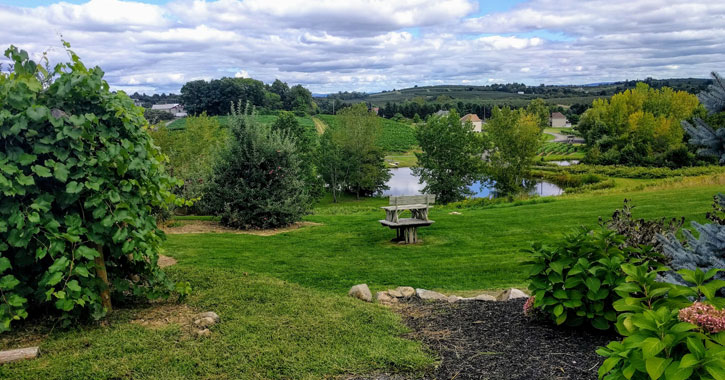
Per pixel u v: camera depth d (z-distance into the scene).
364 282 7.72
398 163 79.75
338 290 7.16
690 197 17.72
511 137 45.12
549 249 4.59
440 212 18.36
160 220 13.94
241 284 5.90
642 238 5.66
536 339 4.27
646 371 2.23
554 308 4.32
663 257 4.61
